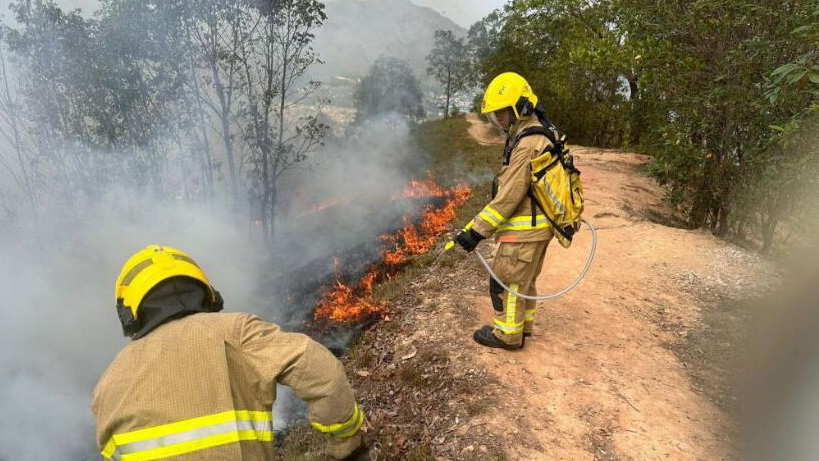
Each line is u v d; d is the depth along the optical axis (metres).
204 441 1.50
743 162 7.45
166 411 1.50
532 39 25.28
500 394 3.92
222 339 1.62
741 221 7.80
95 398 1.60
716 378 4.21
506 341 4.31
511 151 3.66
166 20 13.39
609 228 7.90
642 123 11.23
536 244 3.82
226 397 1.55
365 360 4.84
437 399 4.02
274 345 1.65
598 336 4.77
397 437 3.75
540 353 4.42
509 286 4.04
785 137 5.38
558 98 26.25
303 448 4.19
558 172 3.57
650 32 8.55
